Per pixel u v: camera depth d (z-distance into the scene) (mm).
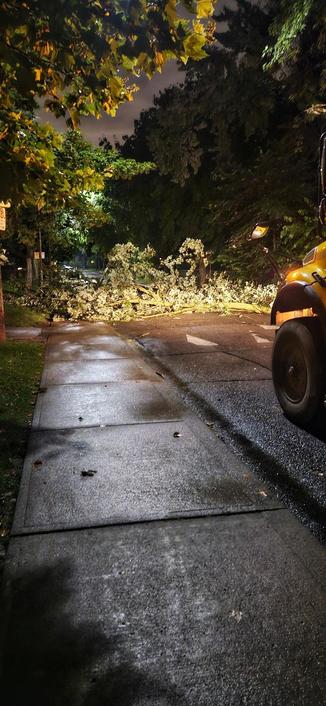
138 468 4418
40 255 30297
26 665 2318
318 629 2539
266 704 2143
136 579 2916
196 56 3391
